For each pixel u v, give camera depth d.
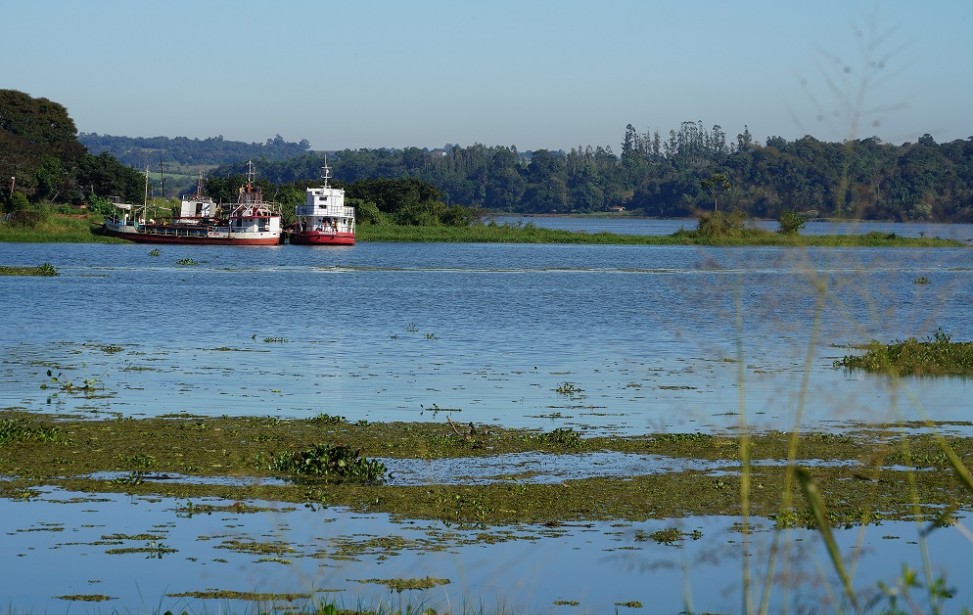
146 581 25.58
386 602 24.06
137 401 52.28
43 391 54.97
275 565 26.94
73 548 28.28
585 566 26.88
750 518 31.28
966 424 47.03
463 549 28.44
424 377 62.03
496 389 57.56
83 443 41.41
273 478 36.56
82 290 126.69
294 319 97.81
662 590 24.98
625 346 78.00
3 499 33.12
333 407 51.38
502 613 23.33
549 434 44.16
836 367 63.75
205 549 28.27
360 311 106.62
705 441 43.03
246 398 53.66
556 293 131.75
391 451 41.16
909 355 60.72
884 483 35.75
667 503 33.09
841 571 11.58
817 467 38.16
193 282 144.50
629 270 182.12
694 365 66.62
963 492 34.50
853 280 14.60
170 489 34.56
